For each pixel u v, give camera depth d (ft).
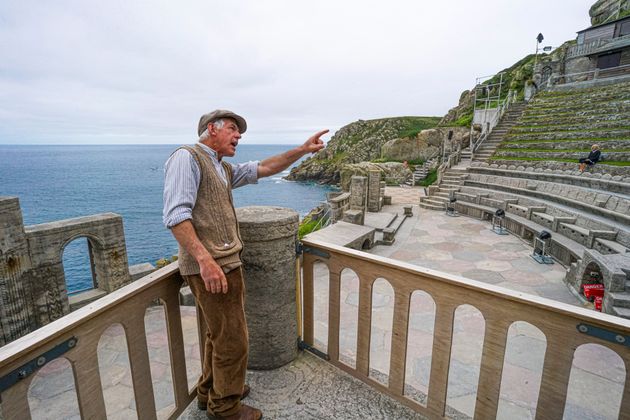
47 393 11.57
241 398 8.39
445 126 129.59
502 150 67.82
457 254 30.66
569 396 11.85
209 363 7.63
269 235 8.40
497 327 6.08
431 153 123.24
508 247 32.78
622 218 27.94
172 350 7.33
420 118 283.79
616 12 134.92
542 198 41.42
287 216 8.71
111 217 18.61
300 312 10.01
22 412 4.44
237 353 7.07
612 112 65.31
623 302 17.25
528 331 16.12
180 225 5.44
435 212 50.65
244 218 8.51
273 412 8.02
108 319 5.61
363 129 283.79
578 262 21.99
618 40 104.27
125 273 19.67
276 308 9.01
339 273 8.66
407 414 7.84
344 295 20.47
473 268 27.07
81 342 5.17
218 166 6.63
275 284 8.84
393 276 7.43
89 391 5.43
